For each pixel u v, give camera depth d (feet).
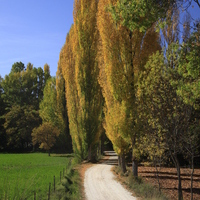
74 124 120.57
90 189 55.62
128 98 62.75
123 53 64.13
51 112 212.23
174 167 95.66
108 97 75.36
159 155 49.60
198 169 89.10
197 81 29.32
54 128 195.52
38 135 192.34
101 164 109.81
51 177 70.74
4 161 132.26
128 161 118.01
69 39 132.16
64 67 132.67
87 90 117.08
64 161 135.03
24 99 288.30
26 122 241.14
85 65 117.50
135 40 63.67
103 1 67.97
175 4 28.84
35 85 288.92
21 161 133.28
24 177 71.41
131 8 28.02
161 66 44.50
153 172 83.41
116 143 75.05
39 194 46.26
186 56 26.45
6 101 276.82
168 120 43.39
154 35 63.46
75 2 123.03
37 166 107.45
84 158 117.91
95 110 116.98
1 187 51.37
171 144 44.57
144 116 48.83
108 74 65.82
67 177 64.44
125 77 63.77
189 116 41.52
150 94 45.34
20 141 244.22
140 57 63.26
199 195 52.47
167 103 43.32
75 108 122.01
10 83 287.07
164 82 43.27
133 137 61.67
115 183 63.00
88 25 118.83
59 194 46.11
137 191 51.49
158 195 46.01
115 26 65.36
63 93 206.69
